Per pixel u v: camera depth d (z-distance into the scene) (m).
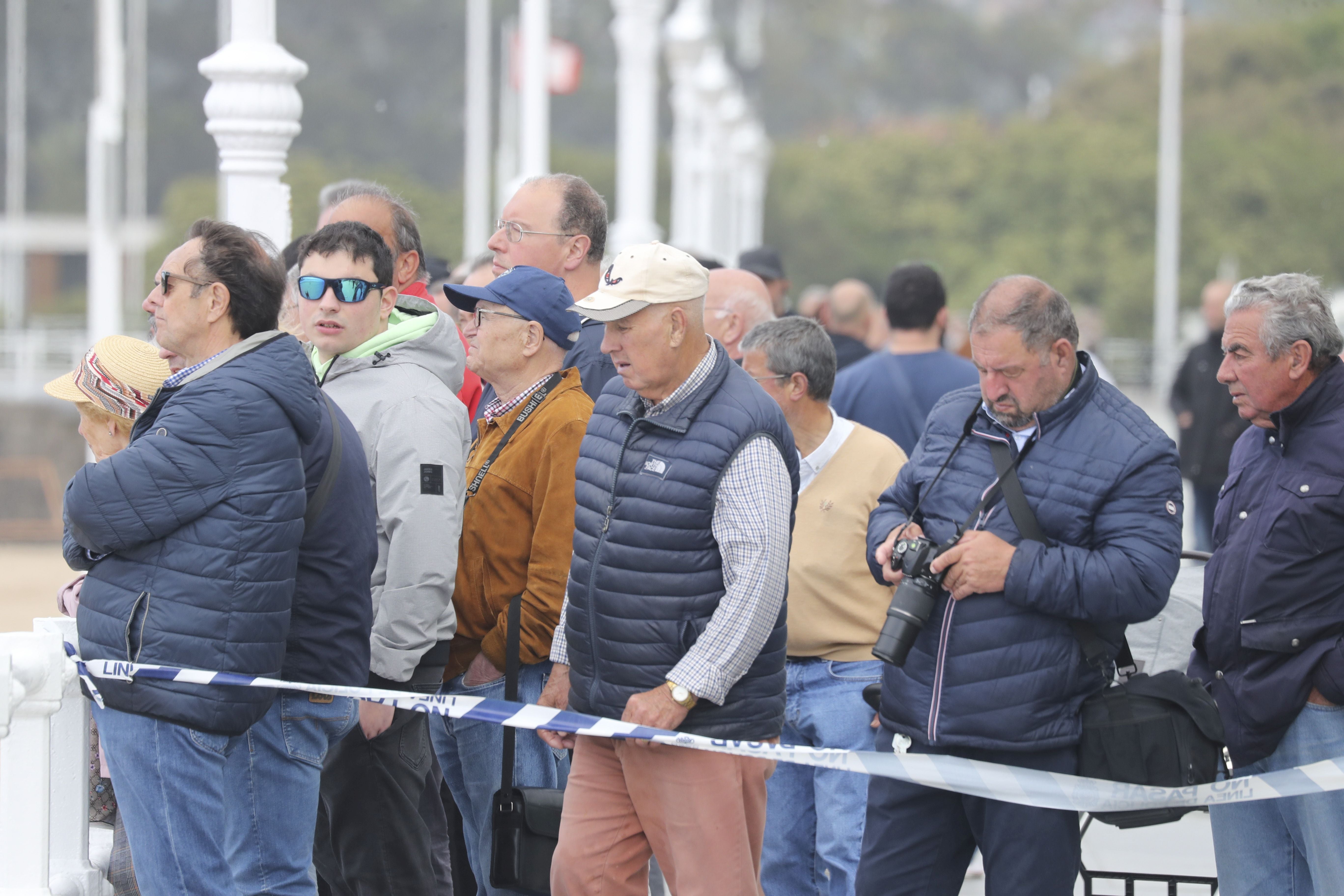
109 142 102.69
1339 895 15.56
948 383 26.03
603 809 15.62
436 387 17.33
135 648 14.08
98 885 16.91
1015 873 15.01
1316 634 15.39
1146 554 14.52
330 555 15.49
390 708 17.00
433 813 19.64
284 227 22.89
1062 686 14.85
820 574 19.31
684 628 14.71
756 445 14.74
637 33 48.78
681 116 76.12
